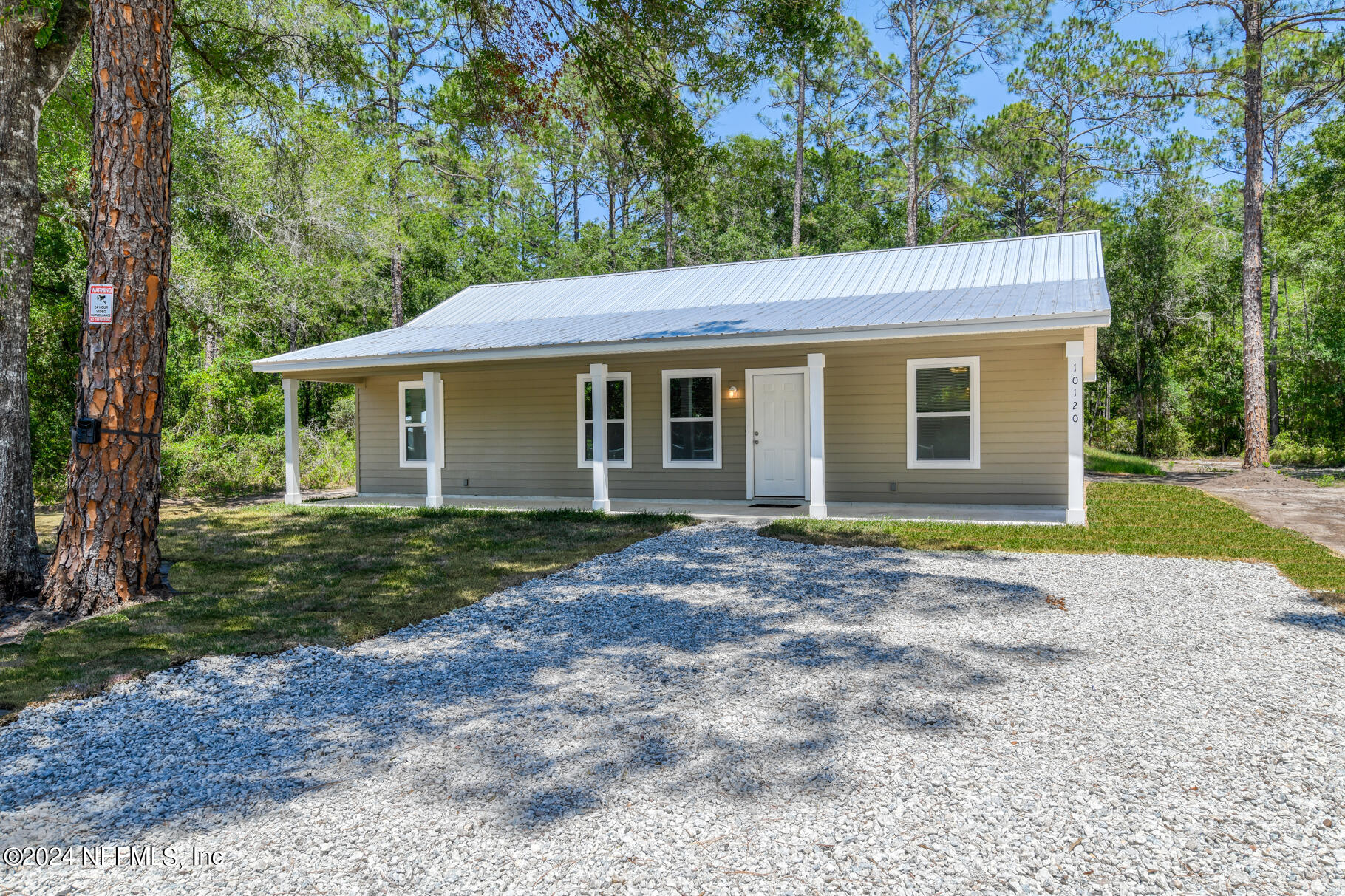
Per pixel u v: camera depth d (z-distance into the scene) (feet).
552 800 10.00
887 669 14.90
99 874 8.50
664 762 11.04
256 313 62.08
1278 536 29.40
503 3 27.55
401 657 16.14
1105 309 28.73
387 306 92.73
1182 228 85.35
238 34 35.22
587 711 13.10
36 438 48.21
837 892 7.96
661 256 115.96
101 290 19.56
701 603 20.35
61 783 10.67
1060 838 8.87
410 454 50.98
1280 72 60.49
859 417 41.09
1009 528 31.91
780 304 43.39
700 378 44.04
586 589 22.09
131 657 15.96
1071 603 19.79
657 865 8.50
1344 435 75.51
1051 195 102.06
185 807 9.98
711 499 43.91
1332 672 14.33
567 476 47.09
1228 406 84.69
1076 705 12.90
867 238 116.06
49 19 24.11
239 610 19.86
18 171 21.21
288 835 9.23
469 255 112.47
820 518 35.12
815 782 10.36
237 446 57.06
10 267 20.79
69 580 19.67
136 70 19.42
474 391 49.19
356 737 12.13
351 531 33.53
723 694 13.73
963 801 9.77
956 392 39.32
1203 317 82.74
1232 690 13.50
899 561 25.48
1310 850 8.55
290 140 53.21
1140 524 32.58
